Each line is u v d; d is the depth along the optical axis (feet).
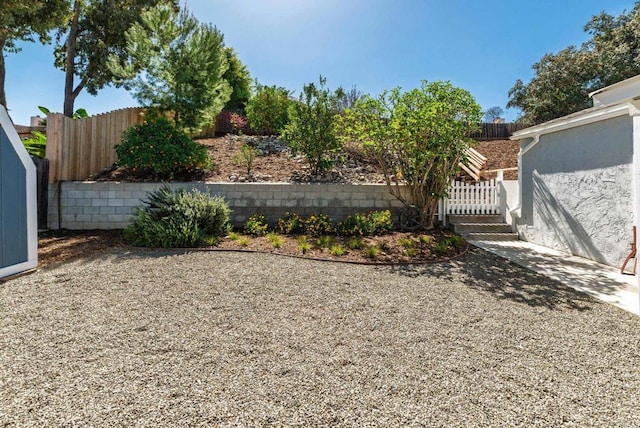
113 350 7.52
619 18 57.67
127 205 21.57
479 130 22.22
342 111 26.84
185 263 14.65
